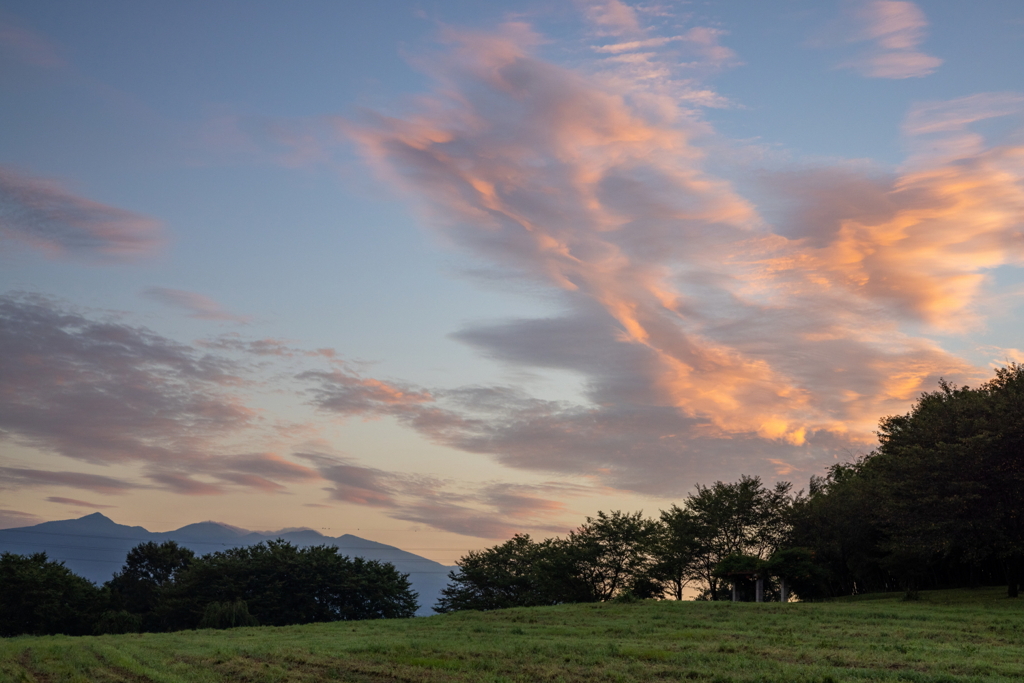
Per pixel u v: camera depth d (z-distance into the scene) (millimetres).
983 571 61688
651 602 54219
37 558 92562
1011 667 22000
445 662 26125
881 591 69062
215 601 89938
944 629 32875
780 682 20406
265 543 102812
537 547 91375
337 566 98562
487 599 90250
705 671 22578
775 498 77125
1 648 32844
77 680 23609
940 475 46031
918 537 47562
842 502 63625
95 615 90375
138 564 120000
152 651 31562
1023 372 48562
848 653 25656
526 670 23906
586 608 50469
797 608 45750
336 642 34094
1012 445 44625
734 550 76625
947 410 48812
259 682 23562
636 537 81875
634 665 24375
